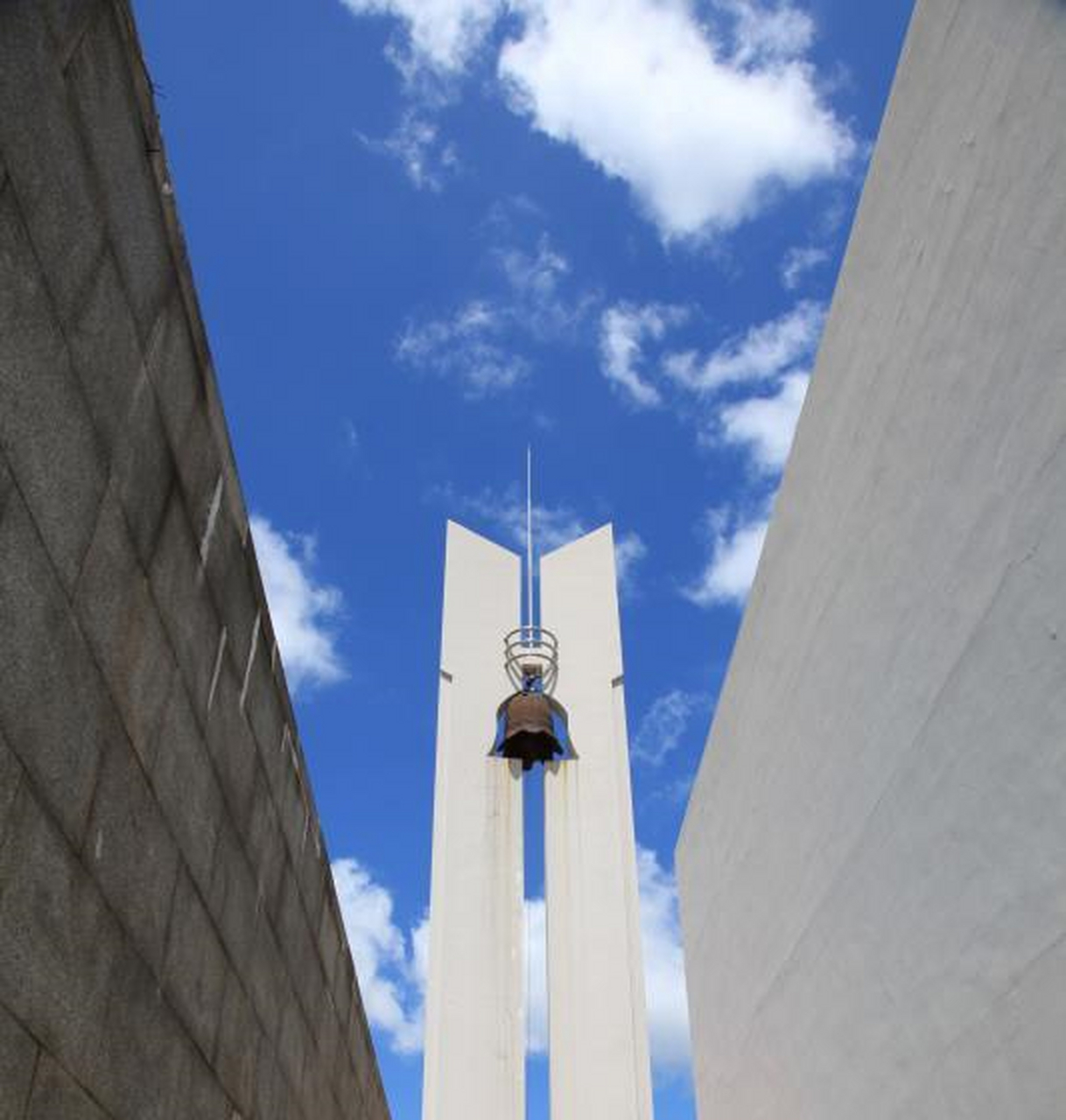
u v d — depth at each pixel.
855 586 6.02
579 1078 11.77
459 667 14.39
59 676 2.74
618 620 14.98
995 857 4.49
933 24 4.89
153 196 3.20
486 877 12.88
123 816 3.26
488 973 12.30
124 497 3.11
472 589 15.09
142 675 3.34
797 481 7.17
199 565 3.84
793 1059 7.46
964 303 4.61
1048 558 3.97
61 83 2.57
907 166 5.23
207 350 3.79
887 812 5.62
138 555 3.25
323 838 6.36
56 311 2.61
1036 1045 4.23
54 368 2.62
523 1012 12.11
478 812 13.30
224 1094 4.54
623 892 12.87
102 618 3.00
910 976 5.40
